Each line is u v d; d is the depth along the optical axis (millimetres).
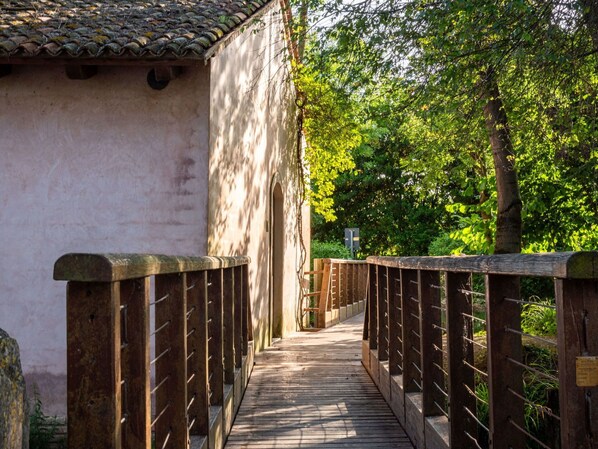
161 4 9469
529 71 7867
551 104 8414
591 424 2467
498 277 3469
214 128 8438
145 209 8266
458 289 4402
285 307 14062
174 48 7582
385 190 31938
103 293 2244
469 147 10492
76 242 8312
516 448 3445
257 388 8008
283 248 13852
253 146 10859
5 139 8359
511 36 7102
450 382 4371
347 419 6555
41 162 8336
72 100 8344
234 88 9484
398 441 5793
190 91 8266
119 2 9547
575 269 2348
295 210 16016
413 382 6113
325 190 17453
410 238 31422
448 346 4391
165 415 3801
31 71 8359
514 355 3455
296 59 14070
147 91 8312
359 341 12578
